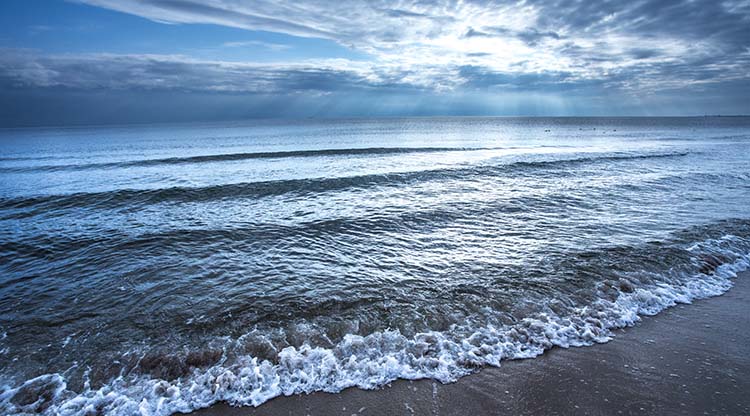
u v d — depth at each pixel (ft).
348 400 14.99
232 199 48.42
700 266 26.81
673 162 81.46
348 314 20.80
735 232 33.32
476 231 35.09
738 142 139.44
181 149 123.65
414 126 351.67
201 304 21.95
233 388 15.57
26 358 17.25
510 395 15.15
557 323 20.12
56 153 117.80
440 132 237.25
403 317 20.48
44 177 66.90
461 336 18.93
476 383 15.88
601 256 28.25
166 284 24.66
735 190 51.57
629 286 23.81
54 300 22.57
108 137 217.56
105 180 62.54
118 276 25.90
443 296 22.80
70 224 37.86
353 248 31.30
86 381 15.90
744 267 27.32
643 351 17.90
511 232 34.58
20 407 14.53
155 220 39.19
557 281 24.49
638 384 15.62
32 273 26.40
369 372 16.51
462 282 24.61
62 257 29.30
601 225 36.14
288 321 20.13
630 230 34.40
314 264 27.99
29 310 21.40
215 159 89.81
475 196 48.75
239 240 33.14
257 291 23.53
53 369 16.58
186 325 19.81
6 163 89.76
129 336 18.94
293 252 30.50
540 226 36.19
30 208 44.27
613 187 54.03
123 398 15.02
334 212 41.81
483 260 28.27
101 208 44.24
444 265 27.53
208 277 25.73
